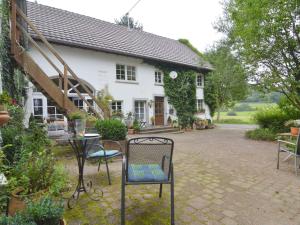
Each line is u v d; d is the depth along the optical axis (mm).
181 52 17375
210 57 16812
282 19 8008
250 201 3223
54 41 9352
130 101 12570
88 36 11508
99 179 4160
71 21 12102
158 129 12969
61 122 9477
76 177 4250
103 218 2709
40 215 1934
